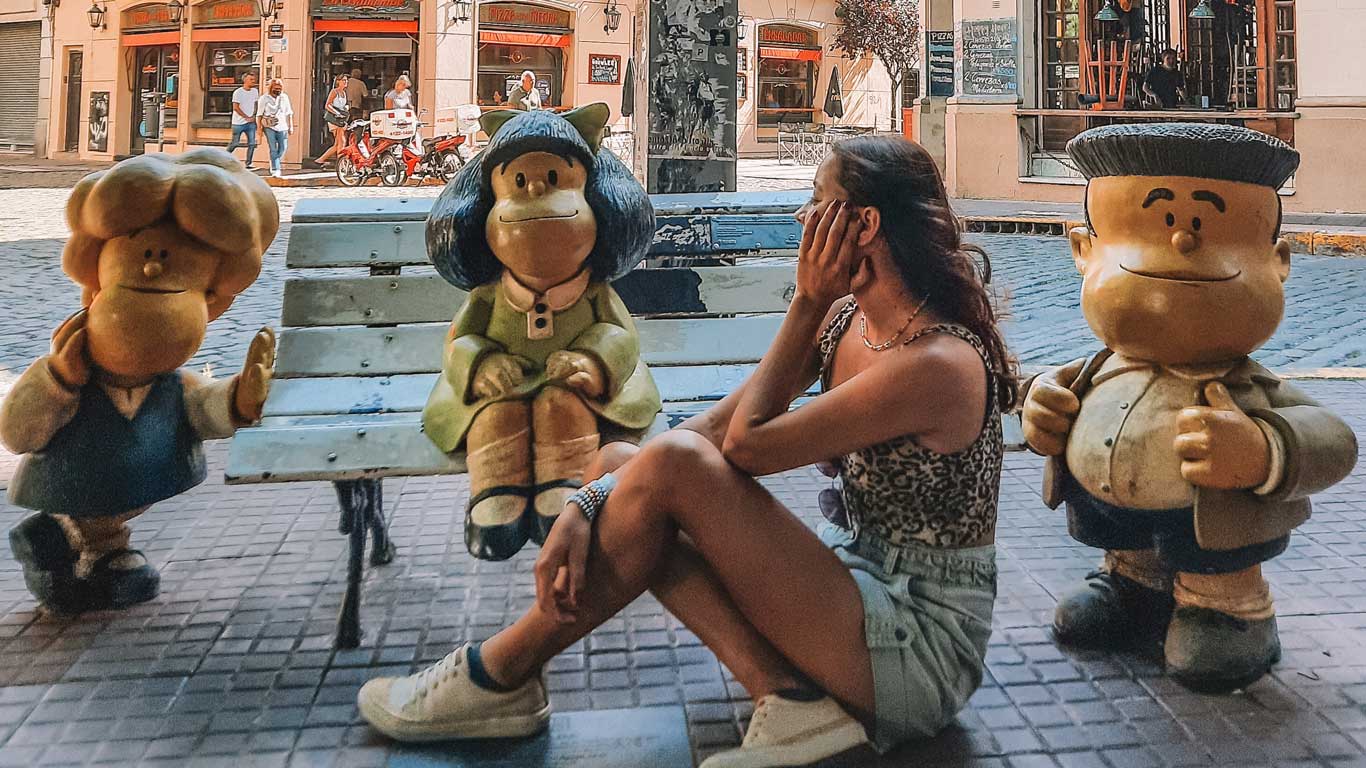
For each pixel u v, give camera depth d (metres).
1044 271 10.01
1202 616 2.57
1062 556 3.43
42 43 26.12
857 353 2.30
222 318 7.77
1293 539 3.49
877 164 2.13
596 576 2.13
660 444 2.10
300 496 4.09
